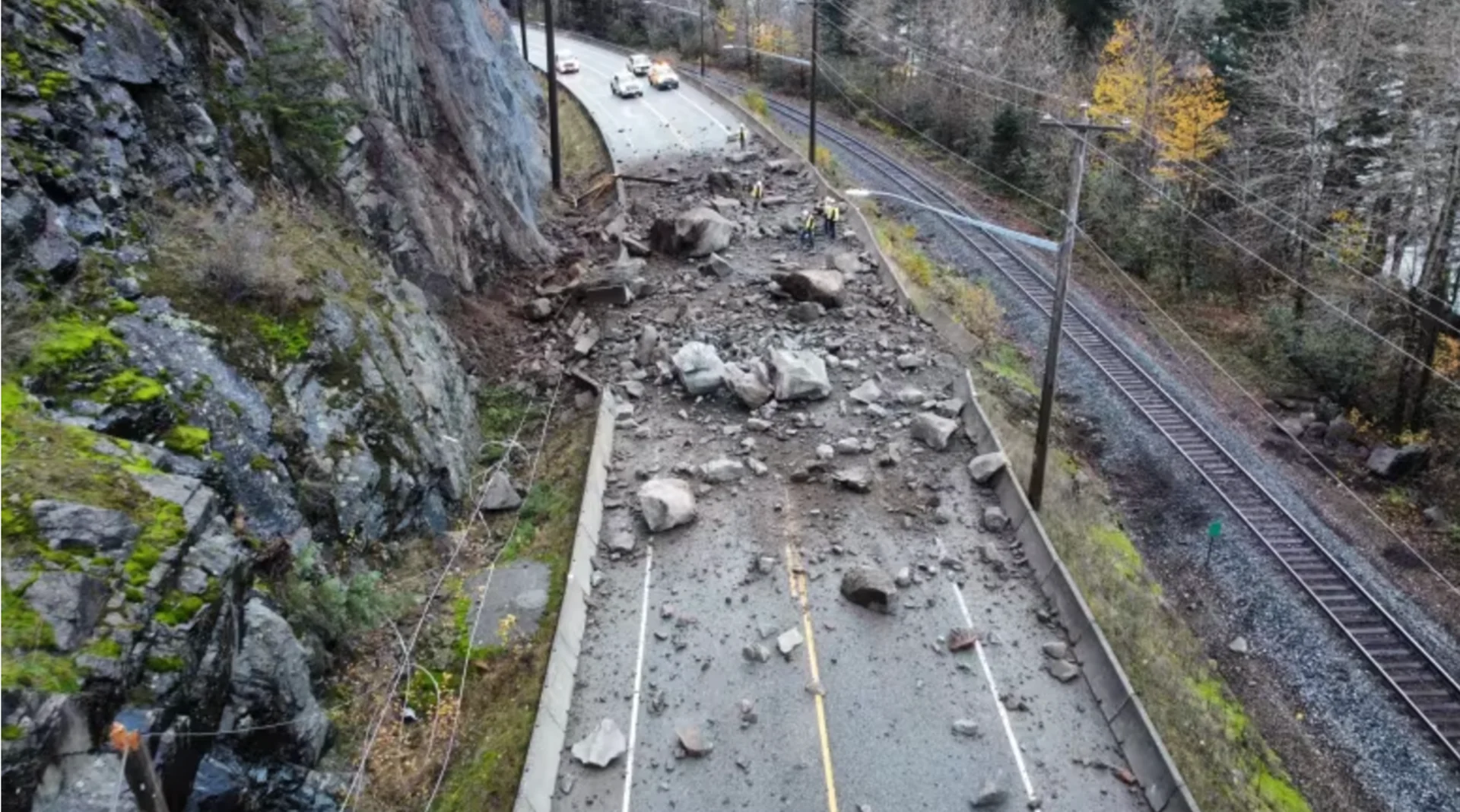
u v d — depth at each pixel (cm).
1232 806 1420
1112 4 4681
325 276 1775
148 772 808
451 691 1491
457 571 1748
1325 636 1914
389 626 1538
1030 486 1959
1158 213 3753
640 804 1351
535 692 1473
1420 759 1644
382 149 2266
